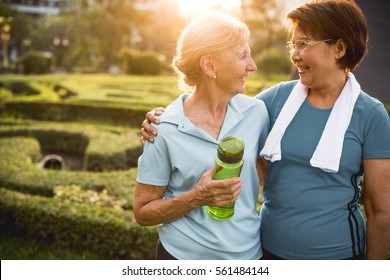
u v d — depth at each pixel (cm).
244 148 217
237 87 217
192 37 213
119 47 4719
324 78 222
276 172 238
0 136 919
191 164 220
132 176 591
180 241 227
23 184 559
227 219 222
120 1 4969
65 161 895
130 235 436
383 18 623
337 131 219
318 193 228
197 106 228
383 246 227
